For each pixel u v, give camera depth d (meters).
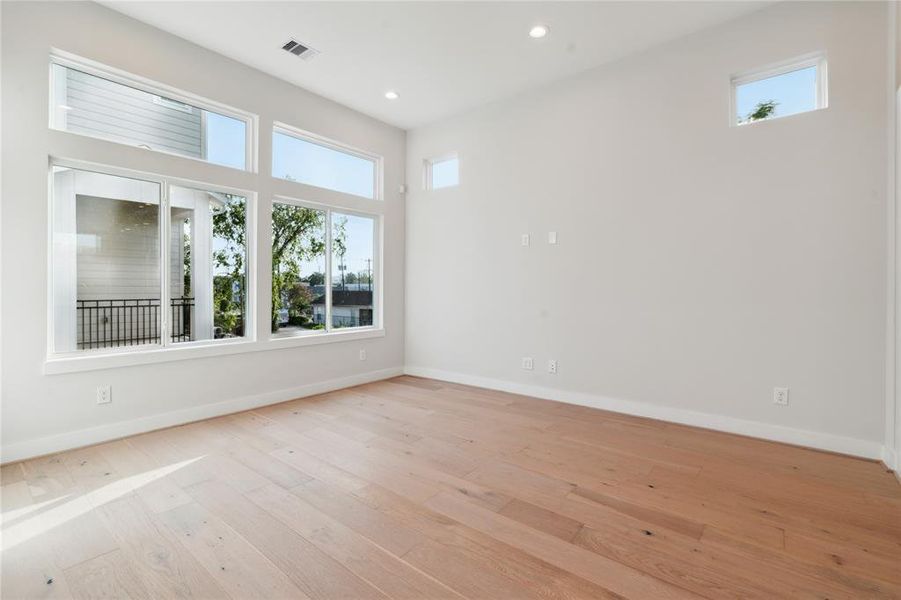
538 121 4.34
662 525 1.98
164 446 2.98
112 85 3.23
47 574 1.62
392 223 5.41
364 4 3.06
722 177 3.31
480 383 4.85
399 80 4.20
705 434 3.25
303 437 3.17
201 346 3.61
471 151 4.91
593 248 3.99
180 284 3.59
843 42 2.85
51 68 2.94
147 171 3.30
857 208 2.82
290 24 3.29
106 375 3.09
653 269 3.65
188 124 3.63
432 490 2.32
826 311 2.93
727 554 1.76
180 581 1.59
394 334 5.47
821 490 2.32
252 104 3.94
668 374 3.59
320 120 4.51
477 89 4.38
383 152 5.25
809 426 2.98
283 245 4.36
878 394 2.76
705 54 3.37
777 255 3.10
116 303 3.25
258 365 4.02
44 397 2.83
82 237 3.09
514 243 4.55
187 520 2.02
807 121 2.97
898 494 2.28
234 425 3.46
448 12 3.14
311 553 1.76
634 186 3.74
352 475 2.51
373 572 1.64
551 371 4.29
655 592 1.53
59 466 2.63
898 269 2.55
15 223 2.73
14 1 2.71
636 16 3.20
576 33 3.42
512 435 3.22
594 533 1.91
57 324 2.99
